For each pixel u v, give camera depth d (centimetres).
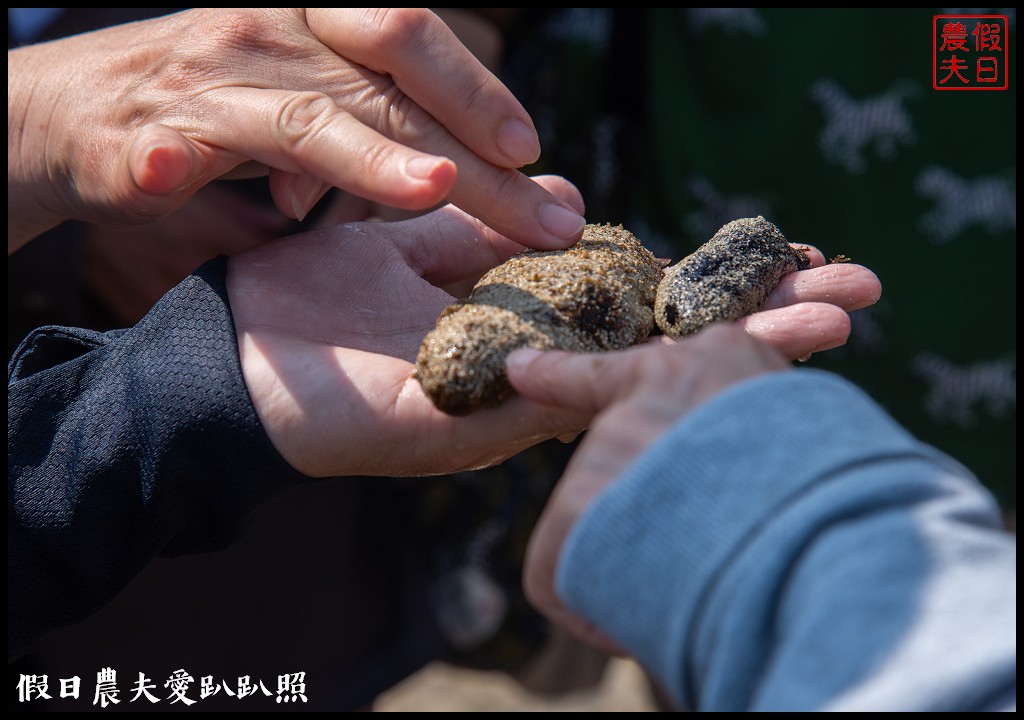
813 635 77
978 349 284
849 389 95
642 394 100
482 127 165
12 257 211
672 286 176
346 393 149
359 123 148
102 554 152
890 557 80
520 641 276
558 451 270
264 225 239
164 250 234
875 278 173
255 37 165
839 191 280
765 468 85
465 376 145
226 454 147
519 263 175
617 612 88
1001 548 81
